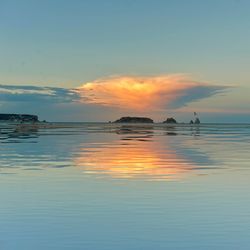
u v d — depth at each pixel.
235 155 37.81
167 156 36.56
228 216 14.14
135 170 26.20
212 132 116.81
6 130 117.38
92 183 20.83
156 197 17.25
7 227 12.98
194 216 14.18
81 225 13.18
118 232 12.48
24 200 16.67
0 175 23.50
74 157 34.75
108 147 48.84
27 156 35.41
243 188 19.31
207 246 11.33
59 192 18.34
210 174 24.25
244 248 11.16
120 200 16.72
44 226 13.07
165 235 12.20
